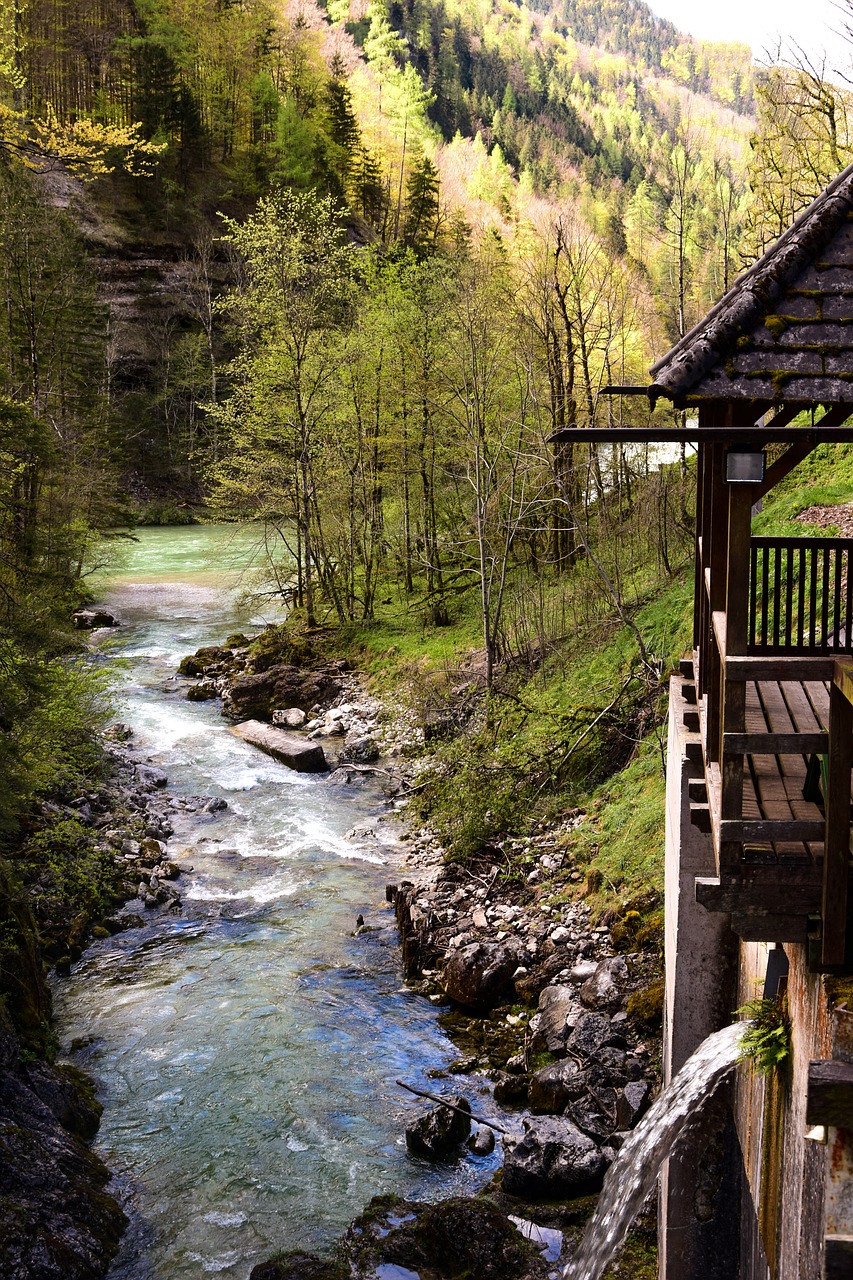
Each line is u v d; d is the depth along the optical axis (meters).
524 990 14.24
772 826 5.79
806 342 5.57
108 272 73.56
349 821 20.80
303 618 33.59
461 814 19.03
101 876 17.42
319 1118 12.09
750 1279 7.52
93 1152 11.59
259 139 94.44
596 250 36.97
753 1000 7.42
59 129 15.41
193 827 20.42
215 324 73.31
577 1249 9.03
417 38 143.88
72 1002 14.54
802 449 5.76
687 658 10.16
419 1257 9.60
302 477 32.22
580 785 19.05
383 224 90.62
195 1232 10.45
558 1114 11.77
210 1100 12.48
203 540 54.62
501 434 26.55
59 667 18.42
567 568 28.95
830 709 5.54
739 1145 8.12
